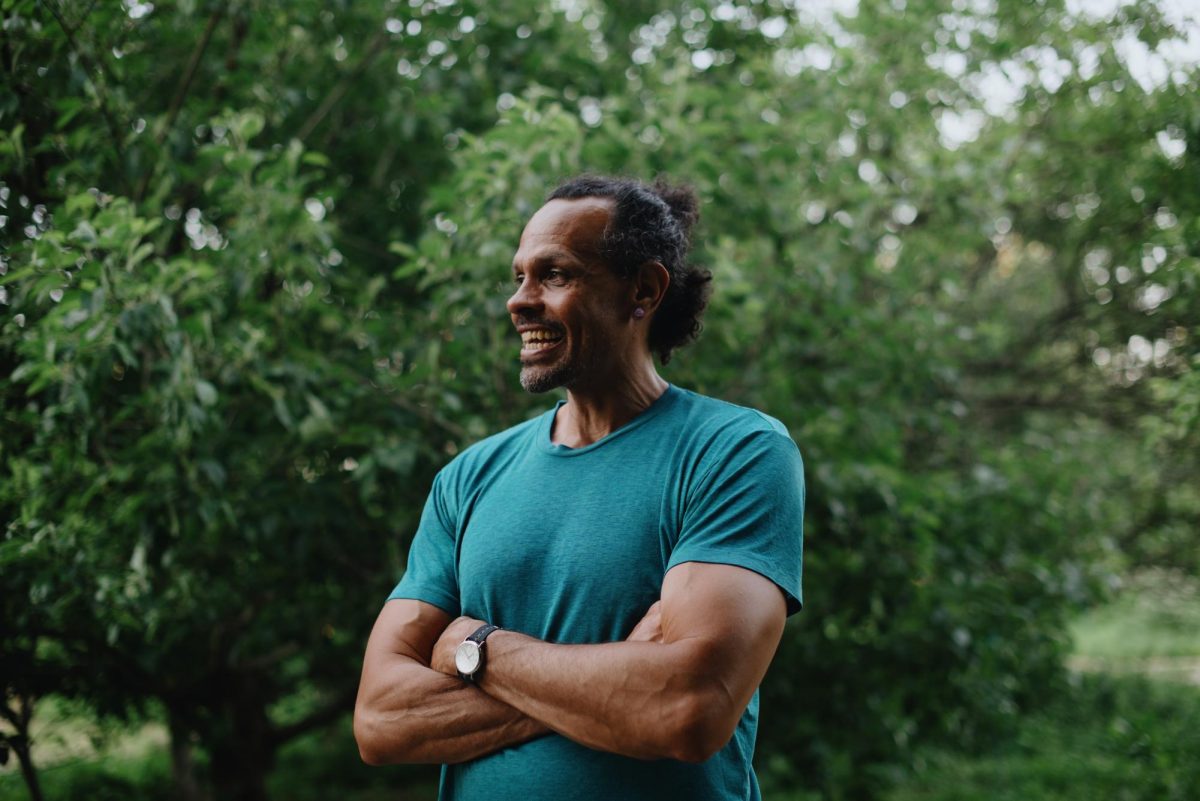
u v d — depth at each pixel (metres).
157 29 3.67
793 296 4.26
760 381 4.05
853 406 4.37
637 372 1.48
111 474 2.81
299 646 4.41
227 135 3.58
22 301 2.67
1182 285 4.04
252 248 2.98
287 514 3.26
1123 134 4.95
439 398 3.27
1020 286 8.41
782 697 4.34
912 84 4.78
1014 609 4.23
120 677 3.48
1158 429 4.09
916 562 3.92
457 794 1.40
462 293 3.12
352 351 3.55
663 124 3.68
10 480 2.72
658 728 1.20
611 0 4.90
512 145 3.18
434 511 1.60
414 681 1.41
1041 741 7.07
